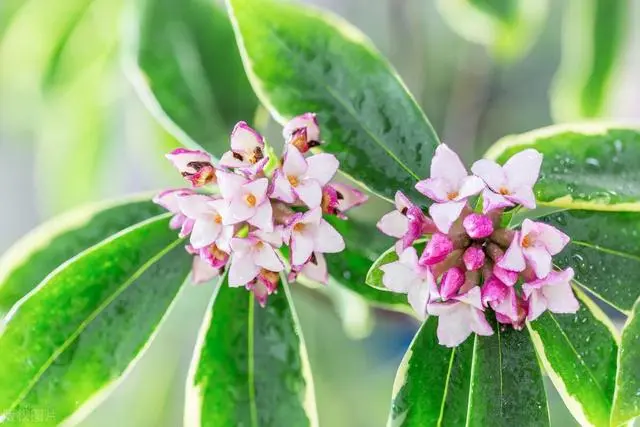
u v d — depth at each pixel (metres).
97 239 0.40
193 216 0.36
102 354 0.38
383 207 0.43
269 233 0.36
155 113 0.41
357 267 0.40
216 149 0.41
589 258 0.38
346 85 0.39
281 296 0.39
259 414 0.38
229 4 0.39
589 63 0.50
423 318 0.37
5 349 0.37
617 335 0.37
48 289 0.37
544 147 0.38
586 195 0.37
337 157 0.38
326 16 0.39
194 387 0.38
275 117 0.39
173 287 0.38
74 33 0.50
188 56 0.42
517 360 0.37
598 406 0.37
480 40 0.48
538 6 0.46
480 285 0.36
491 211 0.36
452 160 0.36
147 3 0.42
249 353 0.38
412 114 0.39
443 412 0.37
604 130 0.38
